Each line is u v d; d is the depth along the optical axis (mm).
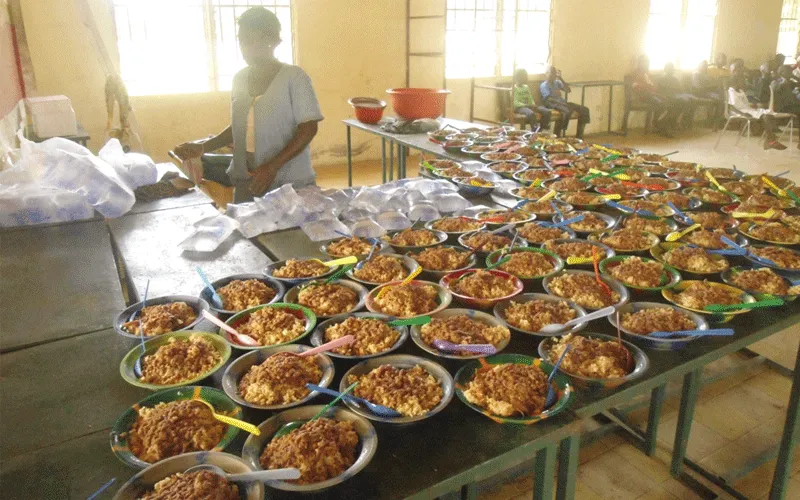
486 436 972
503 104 7418
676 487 1971
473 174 2703
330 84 6258
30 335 1332
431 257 1640
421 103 3848
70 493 857
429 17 6211
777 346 2766
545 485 1070
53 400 1083
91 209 2225
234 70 5766
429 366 1109
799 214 2102
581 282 1456
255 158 2633
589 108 8406
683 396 1914
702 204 2254
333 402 989
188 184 2648
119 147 2682
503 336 1229
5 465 913
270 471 816
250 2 5668
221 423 972
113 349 1269
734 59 9383
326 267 1604
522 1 7355
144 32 5262
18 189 2180
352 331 1224
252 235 1946
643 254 1732
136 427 966
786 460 1758
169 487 802
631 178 2582
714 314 1332
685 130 8781
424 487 868
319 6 5949
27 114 3990
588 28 7973
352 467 853
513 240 1755
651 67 8938
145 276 1646
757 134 8398
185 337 1233
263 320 1278
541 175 2650
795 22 10719
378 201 2145
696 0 9000
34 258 1817
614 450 2148
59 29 4746
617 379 1073
